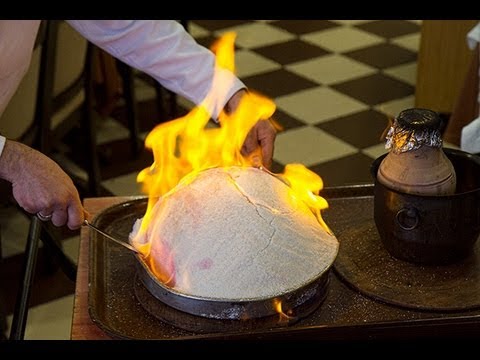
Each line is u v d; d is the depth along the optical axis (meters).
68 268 1.30
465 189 1.19
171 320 1.04
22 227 2.43
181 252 1.07
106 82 2.96
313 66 3.50
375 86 3.31
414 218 1.10
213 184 1.13
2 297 2.11
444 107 3.04
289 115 3.09
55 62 1.98
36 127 2.01
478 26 2.36
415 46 3.69
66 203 1.11
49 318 2.06
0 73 1.26
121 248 1.22
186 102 3.26
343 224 1.25
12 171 1.10
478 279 1.11
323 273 1.06
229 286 1.03
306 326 0.98
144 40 1.36
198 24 3.95
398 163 1.11
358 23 3.94
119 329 1.04
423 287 1.10
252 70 3.47
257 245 1.05
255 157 1.31
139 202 1.32
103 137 2.97
